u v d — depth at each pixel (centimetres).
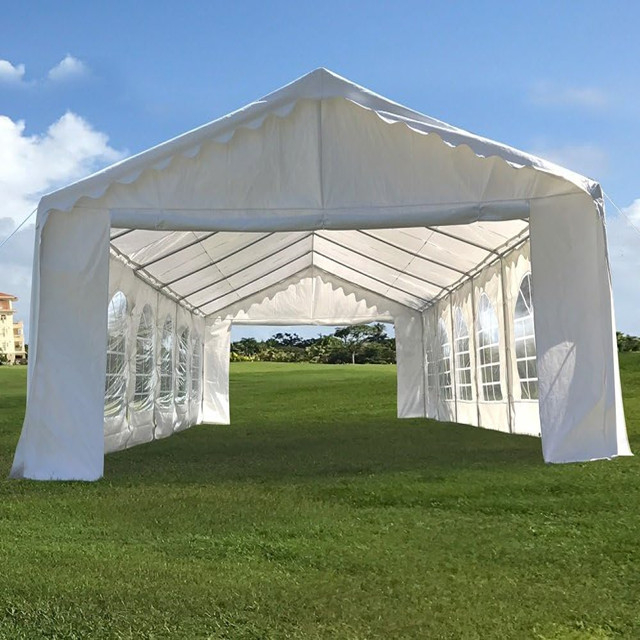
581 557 433
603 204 786
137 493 652
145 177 787
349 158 800
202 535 493
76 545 463
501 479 691
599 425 783
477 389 1443
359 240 1273
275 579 391
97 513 564
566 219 791
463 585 381
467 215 794
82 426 759
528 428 1170
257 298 1756
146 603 348
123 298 1103
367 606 348
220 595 360
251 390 2989
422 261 1355
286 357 5347
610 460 768
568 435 784
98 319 773
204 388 1853
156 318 1337
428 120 771
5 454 1064
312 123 800
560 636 311
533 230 795
